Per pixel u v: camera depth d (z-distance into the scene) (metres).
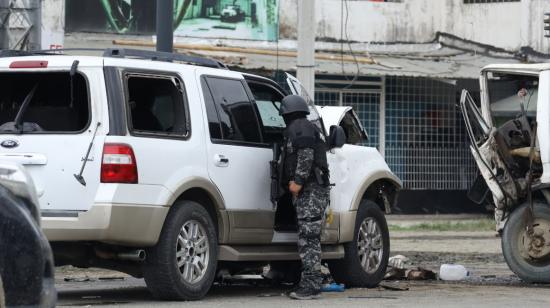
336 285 30.08
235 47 64.75
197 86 26.67
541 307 25.42
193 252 25.81
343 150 30.45
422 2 70.38
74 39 61.47
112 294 28.80
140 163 24.48
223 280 33.53
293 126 27.09
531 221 32.94
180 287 25.38
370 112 70.31
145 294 28.72
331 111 32.00
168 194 24.95
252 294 28.88
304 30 38.62
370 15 69.31
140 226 24.39
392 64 67.62
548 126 32.22
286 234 28.81
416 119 71.38
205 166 26.20
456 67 68.19
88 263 25.44
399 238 55.78
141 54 26.36
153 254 25.00
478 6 70.94
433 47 70.69
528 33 70.62
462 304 25.94
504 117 34.25
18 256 14.44
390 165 70.81
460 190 72.44
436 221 68.75
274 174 27.70
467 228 63.25
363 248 31.12
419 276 34.72
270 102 29.84
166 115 26.06
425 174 71.62
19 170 14.93
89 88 24.55
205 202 26.66
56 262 25.34
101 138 24.23
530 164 32.59
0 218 14.40
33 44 40.56
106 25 61.91
